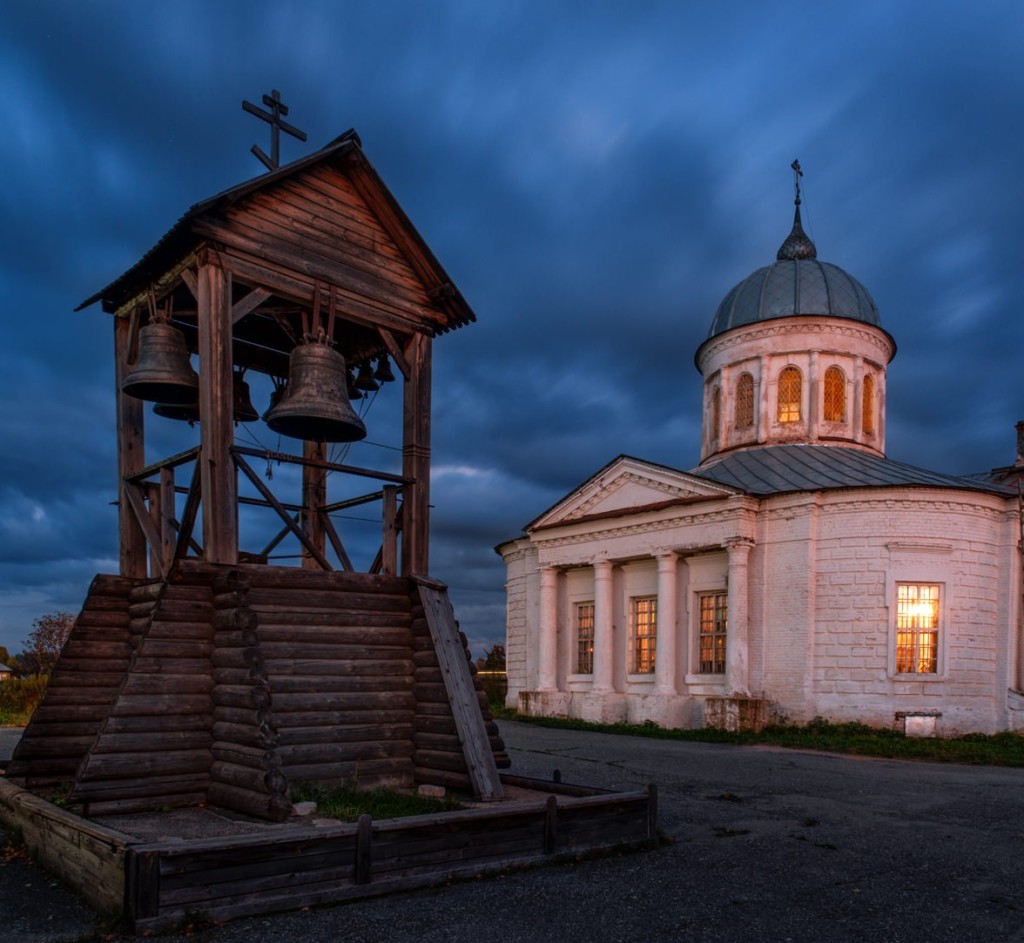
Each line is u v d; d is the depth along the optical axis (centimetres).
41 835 744
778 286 2975
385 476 1025
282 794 763
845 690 2138
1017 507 2216
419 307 1094
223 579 854
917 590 2173
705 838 905
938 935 605
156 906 556
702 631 2484
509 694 3067
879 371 2966
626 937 577
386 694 952
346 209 1038
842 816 1060
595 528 2712
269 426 985
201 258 909
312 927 571
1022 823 1030
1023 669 2166
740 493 2284
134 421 1042
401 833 664
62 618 4447
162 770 805
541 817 760
